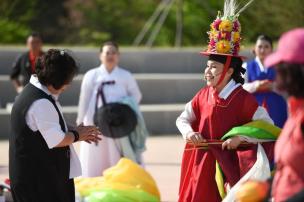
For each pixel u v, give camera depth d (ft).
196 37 118.93
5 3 118.62
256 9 96.78
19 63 67.36
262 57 52.60
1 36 114.62
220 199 35.91
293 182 24.32
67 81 31.50
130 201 38.65
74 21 127.34
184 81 90.58
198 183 35.96
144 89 89.97
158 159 66.74
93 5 128.26
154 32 109.50
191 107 36.94
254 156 35.24
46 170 31.37
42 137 31.27
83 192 39.68
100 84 53.42
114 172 40.65
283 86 23.77
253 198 25.25
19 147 31.30
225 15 36.04
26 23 122.62
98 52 93.86
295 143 24.32
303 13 96.68
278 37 97.30
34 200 31.32
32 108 31.04
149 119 83.20
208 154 35.94
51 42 125.18
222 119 35.58
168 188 54.03
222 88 35.91
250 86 51.80
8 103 87.20
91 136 32.58
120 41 125.80
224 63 35.50
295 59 23.47
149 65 96.02
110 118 52.47
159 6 119.03
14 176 31.48
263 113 35.81
